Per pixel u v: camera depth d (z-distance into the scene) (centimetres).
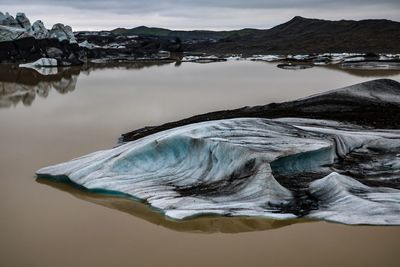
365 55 8938
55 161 2527
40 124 3406
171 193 1967
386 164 2189
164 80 5916
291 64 8225
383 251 1462
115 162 2197
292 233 1616
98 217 1808
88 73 7000
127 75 6631
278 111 3300
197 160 2136
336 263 1396
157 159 2200
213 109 3875
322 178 1959
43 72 7175
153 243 1570
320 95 3619
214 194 1922
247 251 1493
